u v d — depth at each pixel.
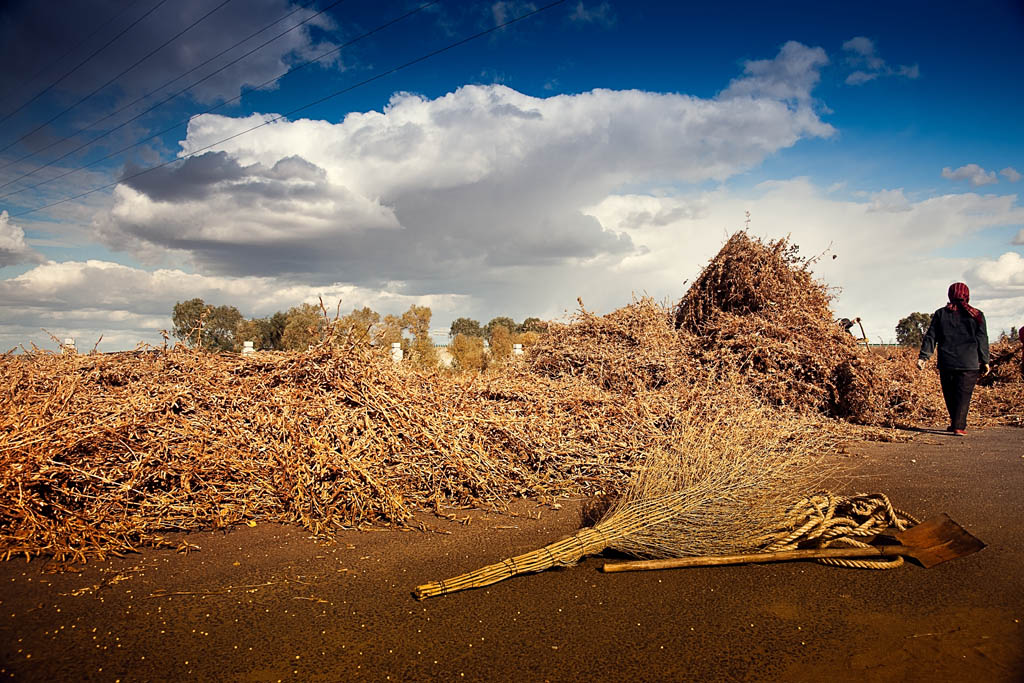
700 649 2.79
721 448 4.68
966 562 3.86
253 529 4.48
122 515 4.26
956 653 2.75
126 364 7.16
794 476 4.65
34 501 4.09
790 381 9.16
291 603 3.24
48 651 2.71
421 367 7.23
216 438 5.12
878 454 7.48
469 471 5.19
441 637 2.88
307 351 6.22
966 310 9.27
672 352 9.30
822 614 3.14
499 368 9.84
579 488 5.68
